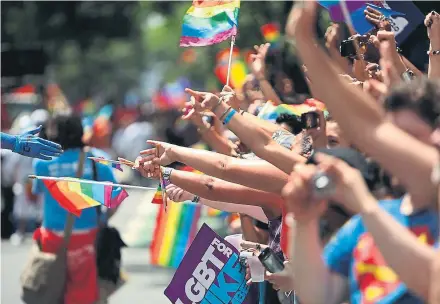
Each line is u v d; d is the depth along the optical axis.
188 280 10.96
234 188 10.20
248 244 10.55
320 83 6.63
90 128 23.64
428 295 6.07
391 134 6.27
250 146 9.27
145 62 121.25
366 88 8.18
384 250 6.14
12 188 32.34
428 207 6.80
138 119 54.72
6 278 24.33
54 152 12.52
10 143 12.38
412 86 6.66
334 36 12.51
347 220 7.71
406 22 13.20
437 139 6.56
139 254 28.70
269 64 15.97
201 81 65.25
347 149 7.68
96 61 104.38
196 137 31.02
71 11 67.25
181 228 14.66
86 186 12.48
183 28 11.98
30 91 39.88
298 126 12.06
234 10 11.88
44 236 14.53
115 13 68.75
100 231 14.75
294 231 6.68
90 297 14.56
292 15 6.75
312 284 6.83
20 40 66.25
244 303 10.85
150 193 23.30
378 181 7.44
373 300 6.85
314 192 6.31
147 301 21.38
